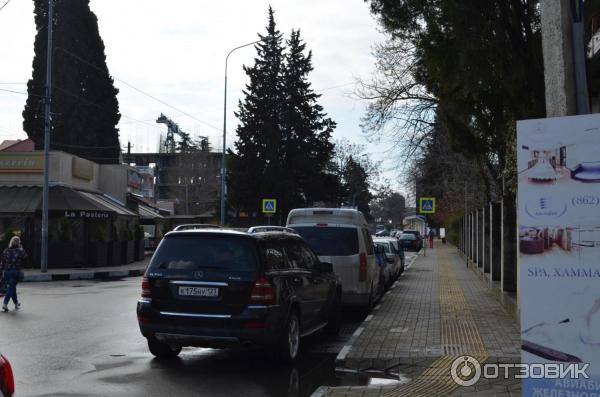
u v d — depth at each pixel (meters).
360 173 81.88
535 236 4.77
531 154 4.79
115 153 46.53
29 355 9.31
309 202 57.56
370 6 11.17
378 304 15.73
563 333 4.68
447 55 10.34
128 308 14.82
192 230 9.00
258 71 56.06
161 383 7.80
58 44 43.94
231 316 8.32
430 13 10.46
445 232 70.88
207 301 8.42
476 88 10.49
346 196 60.28
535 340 4.76
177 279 8.55
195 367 8.77
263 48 56.53
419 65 12.87
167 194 103.31
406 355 9.18
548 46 5.64
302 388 7.68
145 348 10.04
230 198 55.84
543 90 10.31
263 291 8.40
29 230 29.14
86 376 8.08
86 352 9.64
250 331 8.29
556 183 4.72
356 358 9.01
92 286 21.28
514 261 14.97
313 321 10.30
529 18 10.21
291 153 55.88
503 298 14.67
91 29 45.56
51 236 28.69
